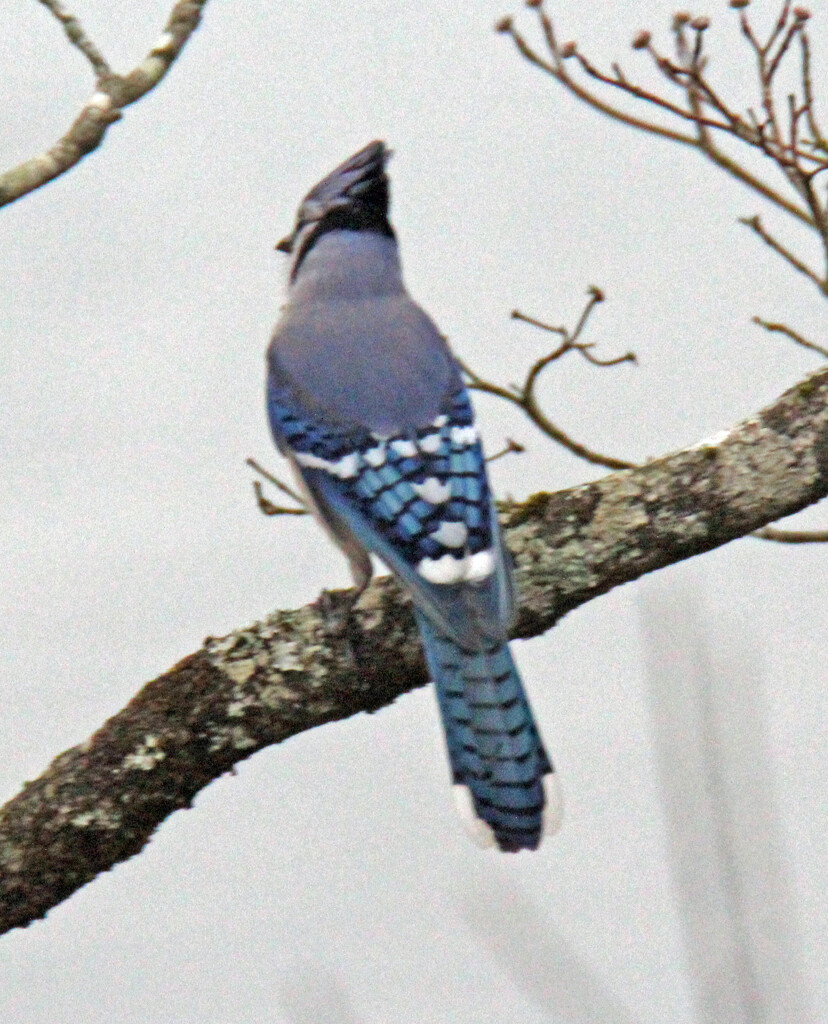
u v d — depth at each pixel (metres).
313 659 7.64
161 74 7.46
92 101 7.36
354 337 8.60
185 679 7.69
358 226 9.16
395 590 7.73
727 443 7.72
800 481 7.62
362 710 7.76
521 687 7.24
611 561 7.68
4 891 7.54
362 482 8.09
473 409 8.34
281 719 7.67
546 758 7.18
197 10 7.56
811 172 8.52
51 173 7.33
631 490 7.72
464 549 7.54
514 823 7.05
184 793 7.67
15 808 7.60
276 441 8.78
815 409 7.67
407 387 8.31
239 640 7.73
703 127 8.88
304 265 9.19
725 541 7.76
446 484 7.89
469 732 7.15
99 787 7.55
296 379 8.57
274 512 8.78
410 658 7.63
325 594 7.79
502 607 7.35
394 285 9.00
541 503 7.80
